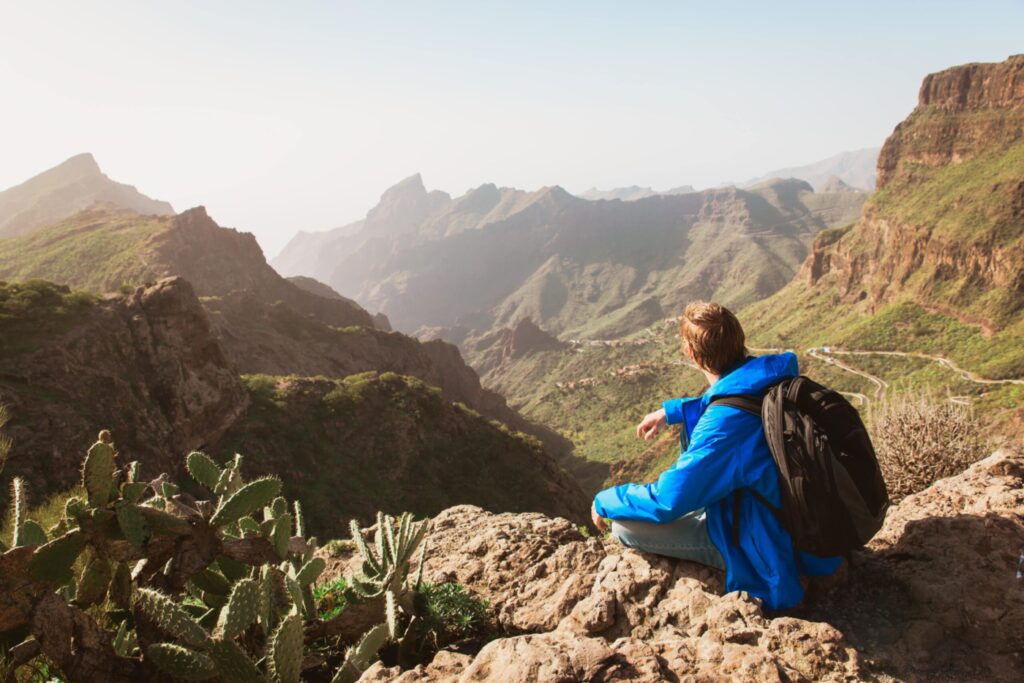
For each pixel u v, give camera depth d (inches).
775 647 111.9
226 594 145.6
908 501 174.2
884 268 7475.4
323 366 3909.9
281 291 5669.3
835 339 6993.1
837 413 114.5
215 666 116.7
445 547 219.0
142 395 1571.1
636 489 132.2
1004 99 7534.5
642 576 137.7
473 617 162.7
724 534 126.0
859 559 144.6
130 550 120.2
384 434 2219.5
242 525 153.9
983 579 125.7
